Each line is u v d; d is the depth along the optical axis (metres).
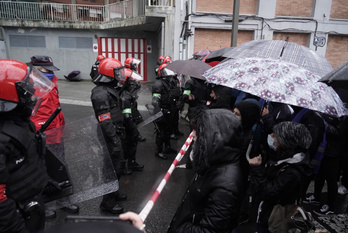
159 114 4.13
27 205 1.58
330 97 1.94
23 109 1.56
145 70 15.27
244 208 2.35
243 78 2.04
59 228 0.53
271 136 1.89
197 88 4.28
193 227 1.43
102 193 2.10
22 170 1.53
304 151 1.77
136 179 4.04
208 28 9.66
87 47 14.98
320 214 3.17
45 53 14.96
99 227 0.54
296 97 1.82
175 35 9.62
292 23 9.70
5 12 14.27
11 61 1.53
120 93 3.34
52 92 3.18
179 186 3.86
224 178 1.36
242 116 2.18
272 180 1.83
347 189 3.48
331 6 9.73
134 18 12.25
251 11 9.75
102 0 19.12
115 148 2.87
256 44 2.73
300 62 2.29
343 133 2.87
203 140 1.40
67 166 2.08
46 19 14.45
